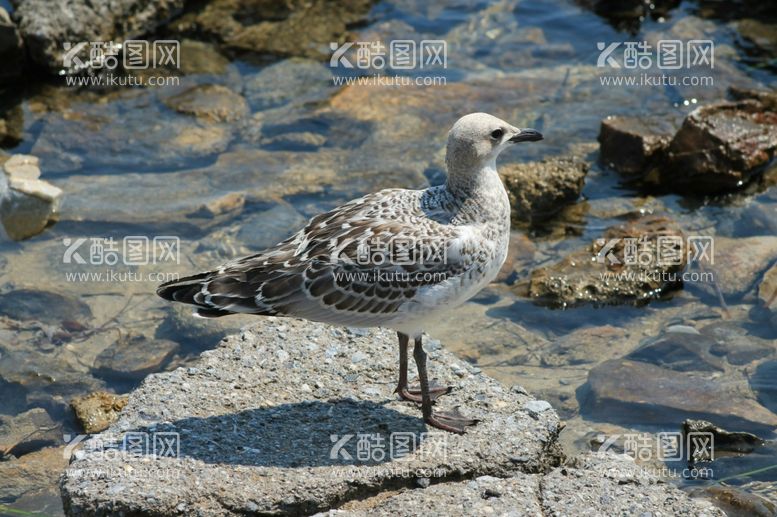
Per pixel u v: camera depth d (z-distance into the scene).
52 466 8.14
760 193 11.59
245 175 11.99
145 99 13.45
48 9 13.90
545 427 7.54
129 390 9.05
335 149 12.48
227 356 8.27
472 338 9.55
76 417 8.65
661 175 11.99
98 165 12.23
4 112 13.26
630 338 9.50
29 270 10.56
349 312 7.27
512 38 14.74
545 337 9.56
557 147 12.50
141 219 11.24
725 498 7.44
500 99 13.41
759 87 13.34
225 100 13.38
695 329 9.56
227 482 6.90
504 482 7.01
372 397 7.86
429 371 8.21
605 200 11.63
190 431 7.40
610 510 6.78
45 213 11.21
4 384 9.05
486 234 7.41
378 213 7.45
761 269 10.33
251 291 7.15
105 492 6.78
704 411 8.52
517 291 10.22
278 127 12.87
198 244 10.91
